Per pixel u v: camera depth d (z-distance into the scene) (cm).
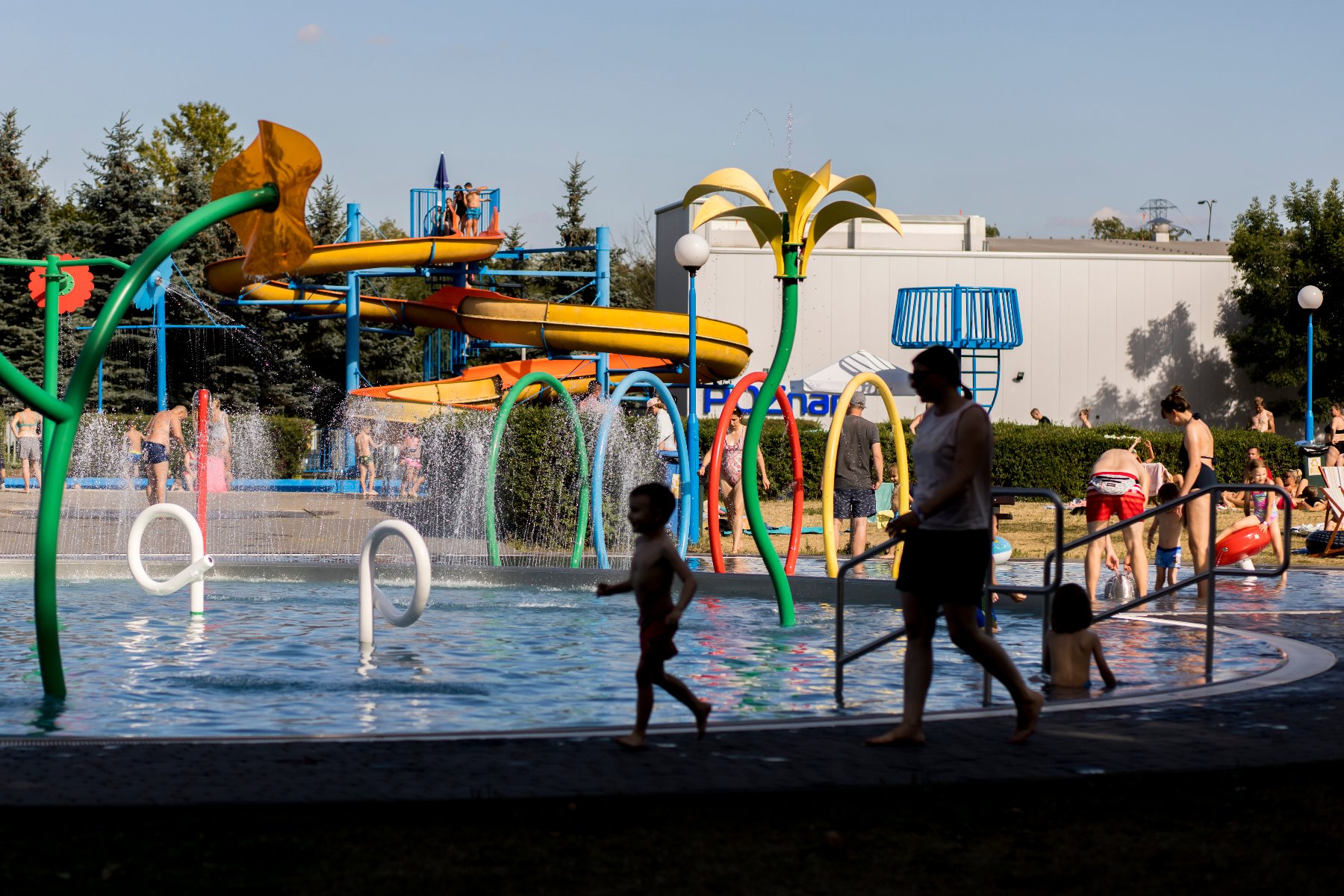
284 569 1423
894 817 478
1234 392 4297
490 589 1349
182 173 5450
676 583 1339
